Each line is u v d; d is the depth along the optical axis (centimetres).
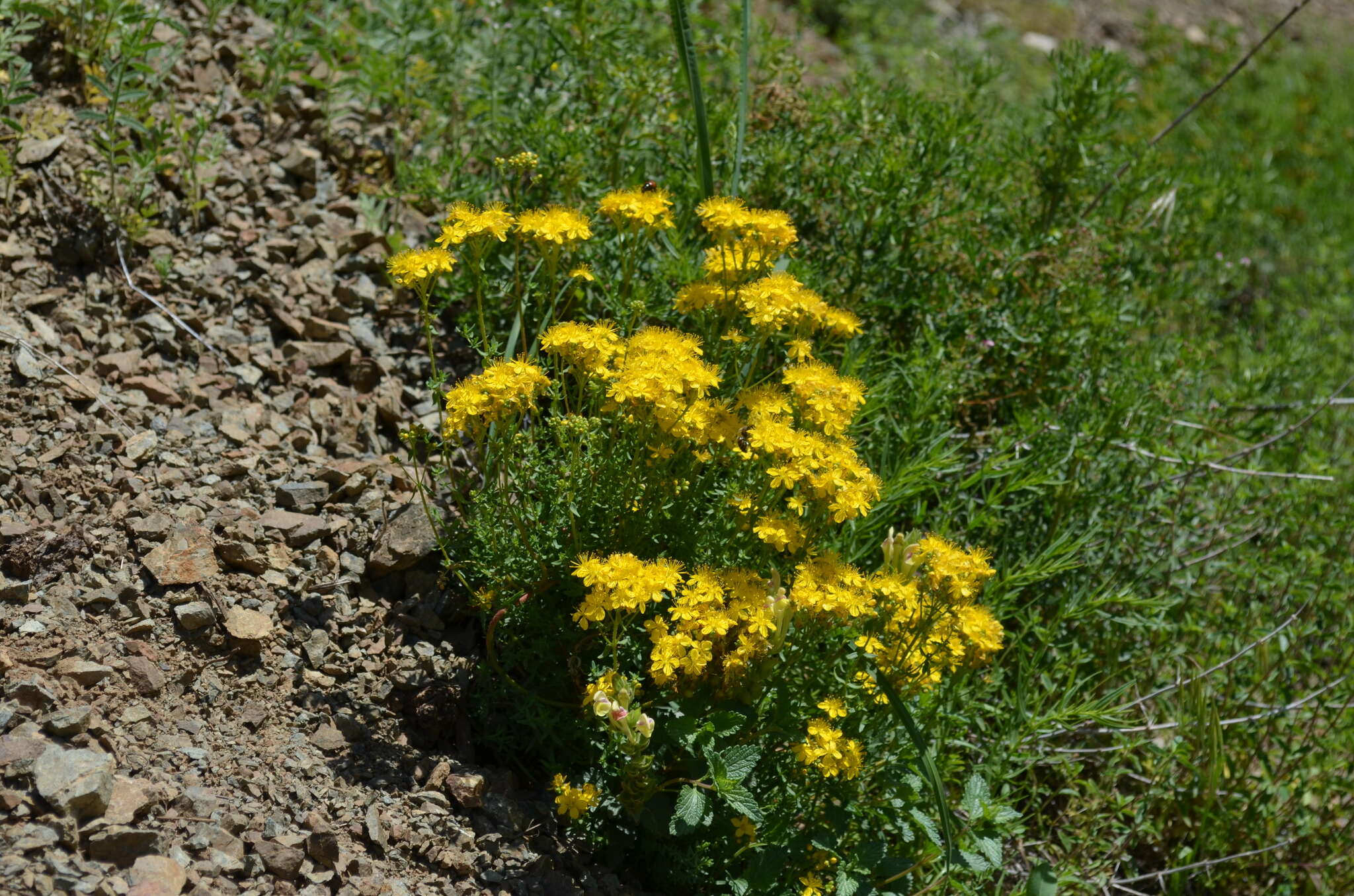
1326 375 203
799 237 179
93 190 166
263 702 146
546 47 190
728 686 145
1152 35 334
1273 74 363
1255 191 267
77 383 156
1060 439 170
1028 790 164
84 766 136
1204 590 177
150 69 168
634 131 183
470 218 148
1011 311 178
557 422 146
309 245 172
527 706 147
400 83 184
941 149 181
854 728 147
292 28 186
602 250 167
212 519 152
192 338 164
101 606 145
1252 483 184
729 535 150
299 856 137
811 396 146
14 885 130
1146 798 161
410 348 170
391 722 148
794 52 206
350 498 158
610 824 147
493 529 148
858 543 162
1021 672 158
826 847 142
